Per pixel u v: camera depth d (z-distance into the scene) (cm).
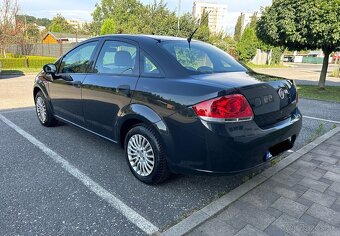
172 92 274
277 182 326
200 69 305
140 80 308
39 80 500
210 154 253
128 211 269
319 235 240
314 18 869
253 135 256
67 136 468
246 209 273
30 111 641
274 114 287
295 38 939
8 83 1155
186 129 262
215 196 294
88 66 390
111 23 3431
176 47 328
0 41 2334
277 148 293
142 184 319
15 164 361
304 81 1645
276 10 988
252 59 3903
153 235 237
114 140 354
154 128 288
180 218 259
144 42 328
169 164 288
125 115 319
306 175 345
